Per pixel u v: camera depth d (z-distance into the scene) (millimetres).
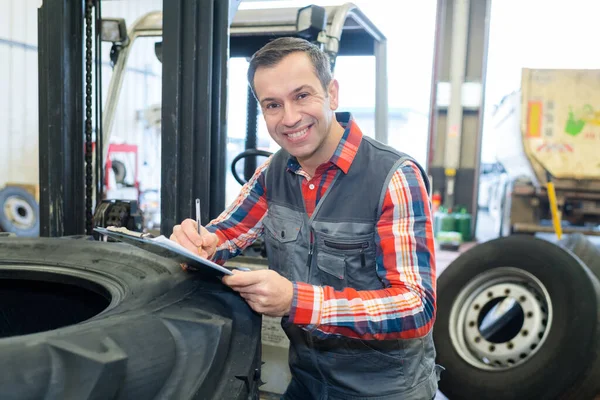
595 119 4484
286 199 1229
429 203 1078
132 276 1006
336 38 2375
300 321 942
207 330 814
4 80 5430
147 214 6215
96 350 622
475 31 6609
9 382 562
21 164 5645
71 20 1780
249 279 906
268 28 2637
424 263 1021
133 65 7172
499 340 2330
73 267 1078
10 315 1165
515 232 5270
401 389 1232
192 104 1669
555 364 1846
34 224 5352
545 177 4746
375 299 972
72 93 1808
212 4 1654
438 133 6883
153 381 669
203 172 1708
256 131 2799
